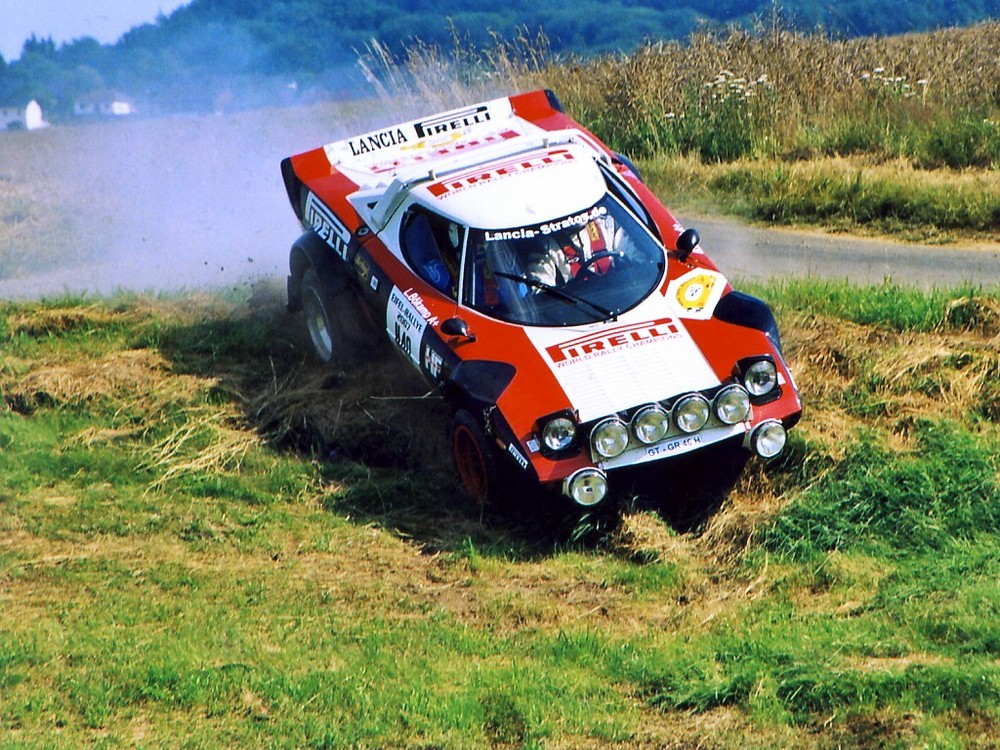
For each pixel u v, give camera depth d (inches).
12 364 935.7
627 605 631.2
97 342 990.4
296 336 992.2
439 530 725.9
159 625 634.2
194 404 882.8
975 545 637.3
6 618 645.9
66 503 765.9
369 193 893.8
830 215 1252.5
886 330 873.5
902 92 1562.5
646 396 679.1
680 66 1696.6
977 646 546.6
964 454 698.2
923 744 487.8
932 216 1202.0
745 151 1504.7
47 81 6692.9
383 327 838.5
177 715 557.9
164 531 732.0
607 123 1603.1
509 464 689.6
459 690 561.3
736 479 719.7
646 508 706.8
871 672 532.4
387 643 607.2
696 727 523.2
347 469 796.0
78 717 560.1
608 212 800.9
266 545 713.0
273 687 569.6
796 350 840.9
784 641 573.6
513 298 754.2
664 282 763.4
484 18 4761.3
